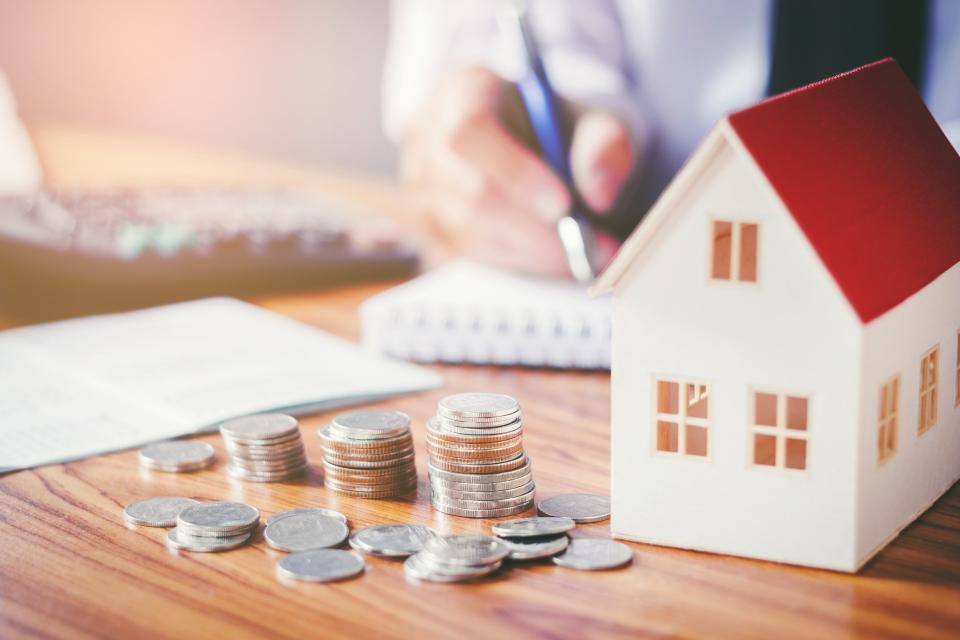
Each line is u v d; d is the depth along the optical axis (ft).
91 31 7.80
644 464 2.79
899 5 5.81
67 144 7.74
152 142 7.98
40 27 7.80
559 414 3.94
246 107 7.75
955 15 5.60
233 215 5.87
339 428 3.22
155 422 3.80
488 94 6.19
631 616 2.48
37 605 2.59
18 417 3.86
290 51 7.52
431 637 2.41
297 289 5.57
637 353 2.73
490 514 3.05
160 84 7.89
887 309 2.55
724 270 2.68
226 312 5.16
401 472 3.23
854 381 2.51
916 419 2.83
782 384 2.59
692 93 6.34
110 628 2.48
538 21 6.39
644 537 2.84
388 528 2.93
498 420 3.01
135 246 5.33
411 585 2.65
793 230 2.47
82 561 2.82
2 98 7.59
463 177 6.12
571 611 2.51
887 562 2.70
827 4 5.95
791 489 2.65
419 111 6.55
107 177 6.97
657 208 2.60
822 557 2.66
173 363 4.41
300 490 3.30
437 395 4.14
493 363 4.50
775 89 6.16
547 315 4.42
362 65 7.30
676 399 2.88
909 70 5.83
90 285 5.30
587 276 5.71
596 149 6.00
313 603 2.57
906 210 2.80
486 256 6.01
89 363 4.43
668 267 2.65
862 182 2.71
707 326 2.64
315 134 7.61
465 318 4.49
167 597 2.62
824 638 2.38
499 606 2.54
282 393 4.02
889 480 2.74
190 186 6.68
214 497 3.25
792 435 2.62
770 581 2.62
